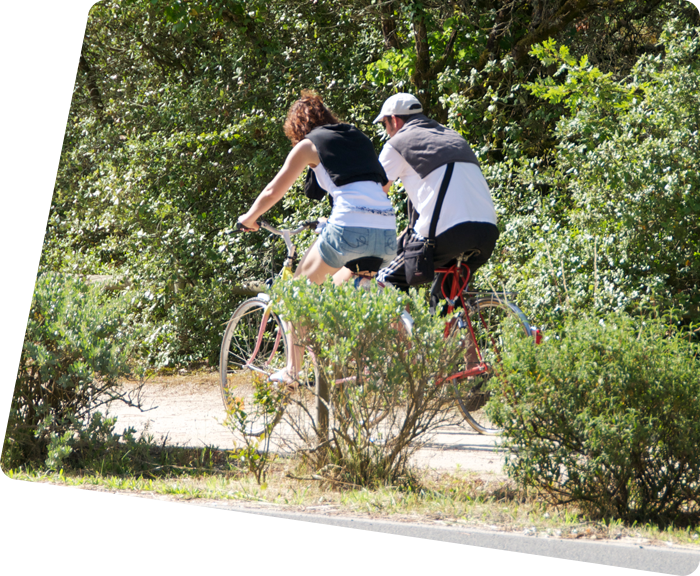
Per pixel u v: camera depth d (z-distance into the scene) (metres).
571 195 18.84
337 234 11.70
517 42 24.17
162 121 26.38
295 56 26.00
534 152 22.64
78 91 34.97
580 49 25.73
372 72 23.80
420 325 10.28
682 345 10.39
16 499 10.09
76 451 12.07
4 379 12.02
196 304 23.23
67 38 35.44
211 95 26.12
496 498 10.22
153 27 29.97
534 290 16.69
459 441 13.23
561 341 10.34
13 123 31.33
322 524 9.09
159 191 24.78
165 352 22.44
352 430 10.70
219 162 25.14
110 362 11.83
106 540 8.47
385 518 9.38
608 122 17.69
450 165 12.39
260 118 24.02
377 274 12.93
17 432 11.91
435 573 7.55
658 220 16.34
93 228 25.92
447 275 12.96
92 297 13.05
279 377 11.75
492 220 12.56
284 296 10.42
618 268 16.39
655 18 25.67
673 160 16.44
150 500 10.10
